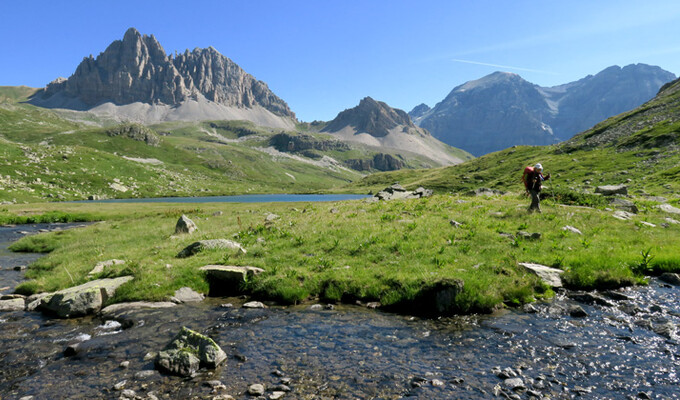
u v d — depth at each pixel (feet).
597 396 25.40
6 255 100.12
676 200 122.52
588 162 417.69
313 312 46.06
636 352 31.96
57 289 60.44
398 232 73.87
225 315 45.62
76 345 36.73
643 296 46.68
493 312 43.34
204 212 180.24
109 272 63.46
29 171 548.31
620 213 89.20
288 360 32.42
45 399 26.89
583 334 36.14
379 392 26.61
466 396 25.73
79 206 260.62
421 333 37.93
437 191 625.41
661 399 24.75
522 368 29.86
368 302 48.96
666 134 373.20
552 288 50.16
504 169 649.20
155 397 26.68
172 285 55.42
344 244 69.15
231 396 26.53
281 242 74.43
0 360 34.30
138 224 137.59
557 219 79.71
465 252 62.13
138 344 37.11
